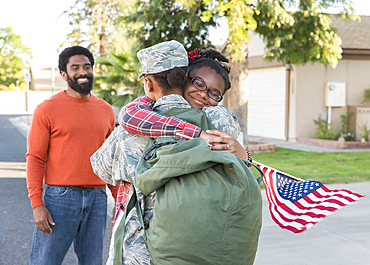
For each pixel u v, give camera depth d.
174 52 1.61
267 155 10.55
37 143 2.38
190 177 1.38
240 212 1.32
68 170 2.43
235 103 11.15
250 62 15.90
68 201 2.42
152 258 1.44
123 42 21.38
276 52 11.07
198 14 10.07
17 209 5.78
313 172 7.85
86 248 2.56
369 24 15.38
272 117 15.07
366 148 12.15
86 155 2.46
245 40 9.66
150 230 1.46
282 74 14.35
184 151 1.39
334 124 13.76
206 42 10.90
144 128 1.53
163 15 9.99
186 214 1.33
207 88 1.67
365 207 5.43
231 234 1.32
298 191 2.04
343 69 13.74
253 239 1.38
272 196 2.07
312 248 4.03
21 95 36.12
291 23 9.07
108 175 1.74
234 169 1.33
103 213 2.59
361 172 7.85
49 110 2.40
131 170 1.56
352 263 3.65
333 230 4.56
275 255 3.87
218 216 1.31
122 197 1.71
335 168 8.36
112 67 11.31
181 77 1.63
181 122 1.52
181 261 1.35
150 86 1.67
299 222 1.88
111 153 1.67
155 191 1.49
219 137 1.50
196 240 1.31
